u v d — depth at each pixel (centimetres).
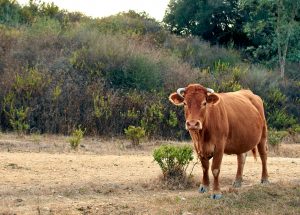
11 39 2609
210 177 1342
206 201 1057
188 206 1027
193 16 4288
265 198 1098
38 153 1593
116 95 2314
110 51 2509
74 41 2683
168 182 1224
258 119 1199
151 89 2447
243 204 1057
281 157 1941
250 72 3044
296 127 2652
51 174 1266
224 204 1042
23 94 2167
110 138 2102
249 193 1108
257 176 1401
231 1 4209
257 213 1017
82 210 991
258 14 4025
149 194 1154
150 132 2197
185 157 1240
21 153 1570
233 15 4247
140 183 1222
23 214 951
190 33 4331
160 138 2203
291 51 3806
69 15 3569
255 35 4075
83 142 1936
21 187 1122
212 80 2741
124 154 1727
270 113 2767
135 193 1159
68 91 2217
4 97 2136
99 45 2544
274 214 1022
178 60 2945
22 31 2784
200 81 2692
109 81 2427
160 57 2739
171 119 2244
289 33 3422
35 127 2091
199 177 1304
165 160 1262
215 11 4225
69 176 1255
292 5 3419
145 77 2464
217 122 1067
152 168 1430
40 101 2156
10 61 2389
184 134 2284
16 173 1255
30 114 2105
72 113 2150
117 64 2462
